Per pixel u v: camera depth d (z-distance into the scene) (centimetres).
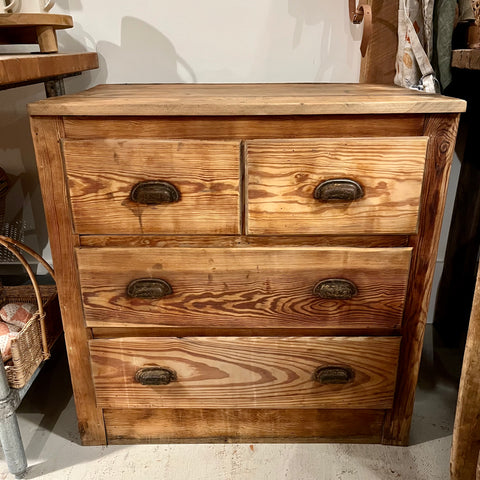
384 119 91
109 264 100
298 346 107
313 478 109
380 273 100
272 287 102
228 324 106
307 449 117
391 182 94
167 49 139
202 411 115
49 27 115
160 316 105
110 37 138
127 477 109
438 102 88
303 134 92
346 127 92
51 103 89
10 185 148
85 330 107
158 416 115
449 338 154
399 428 116
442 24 115
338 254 99
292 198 95
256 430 117
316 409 114
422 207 97
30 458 114
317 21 136
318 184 94
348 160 92
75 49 139
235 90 114
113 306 104
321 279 101
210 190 95
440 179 95
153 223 97
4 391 101
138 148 92
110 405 113
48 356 117
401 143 91
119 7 135
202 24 137
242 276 101
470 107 134
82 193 95
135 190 94
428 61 116
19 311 121
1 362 99
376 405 113
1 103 145
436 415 127
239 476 109
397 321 105
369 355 108
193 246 100
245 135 92
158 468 111
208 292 103
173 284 102
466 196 140
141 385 111
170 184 94
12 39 120
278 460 113
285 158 92
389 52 134
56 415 127
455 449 98
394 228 97
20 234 160
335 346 107
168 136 92
